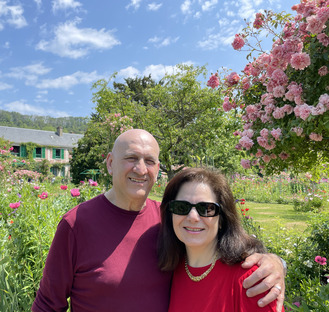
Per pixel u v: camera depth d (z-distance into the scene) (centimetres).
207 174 154
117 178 167
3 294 236
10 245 310
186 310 143
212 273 142
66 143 4488
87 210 167
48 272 160
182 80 906
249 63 388
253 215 886
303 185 1354
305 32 308
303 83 310
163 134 928
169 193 159
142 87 2673
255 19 355
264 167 382
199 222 143
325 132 304
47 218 335
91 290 155
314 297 217
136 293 155
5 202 492
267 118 342
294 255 381
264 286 124
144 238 166
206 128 840
